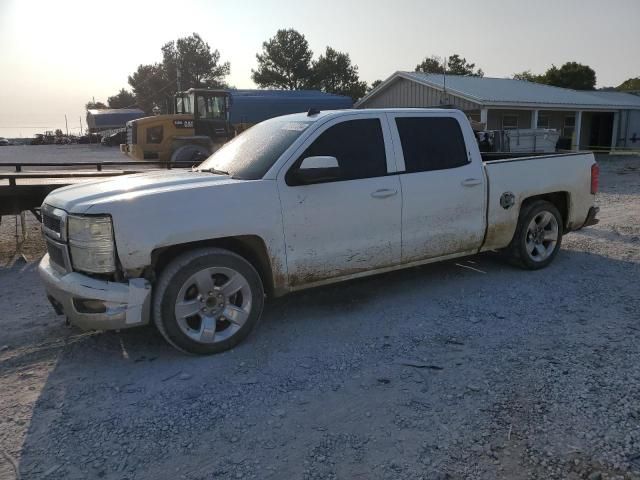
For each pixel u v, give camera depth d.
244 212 4.28
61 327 4.92
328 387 3.70
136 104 82.06
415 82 27.84
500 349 4.20
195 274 4.10
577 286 5.68
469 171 5.52
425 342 4.37
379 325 4.75
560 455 2.89
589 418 3.20
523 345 4.25
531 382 3.66
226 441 3.11
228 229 4.21
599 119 32.28
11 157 32.22
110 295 3.88
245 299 4.35
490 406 3.38
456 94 25.27
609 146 32.44
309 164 4.40
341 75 65.44
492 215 5.74
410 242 5.20
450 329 4.62
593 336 4.38
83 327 4.07
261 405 3.49
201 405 3.50
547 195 6.41
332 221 4.71
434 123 5.41
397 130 5.15
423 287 5.74
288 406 3.47
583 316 4.83
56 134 74.75
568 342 4.28
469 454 2.93
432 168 5.30
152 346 4.45
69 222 4.00
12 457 3.00
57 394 3.69
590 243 7.66
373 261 5.02
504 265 6.48
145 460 2.96
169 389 3.72
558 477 2.73
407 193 5.09
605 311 4.94
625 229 8.59
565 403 3.38
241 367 4.02
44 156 34.00
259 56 65.50
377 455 2.95
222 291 4.26
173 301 4.04
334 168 4.43
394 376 3.83
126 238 3.89
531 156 6.64
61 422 3.34
